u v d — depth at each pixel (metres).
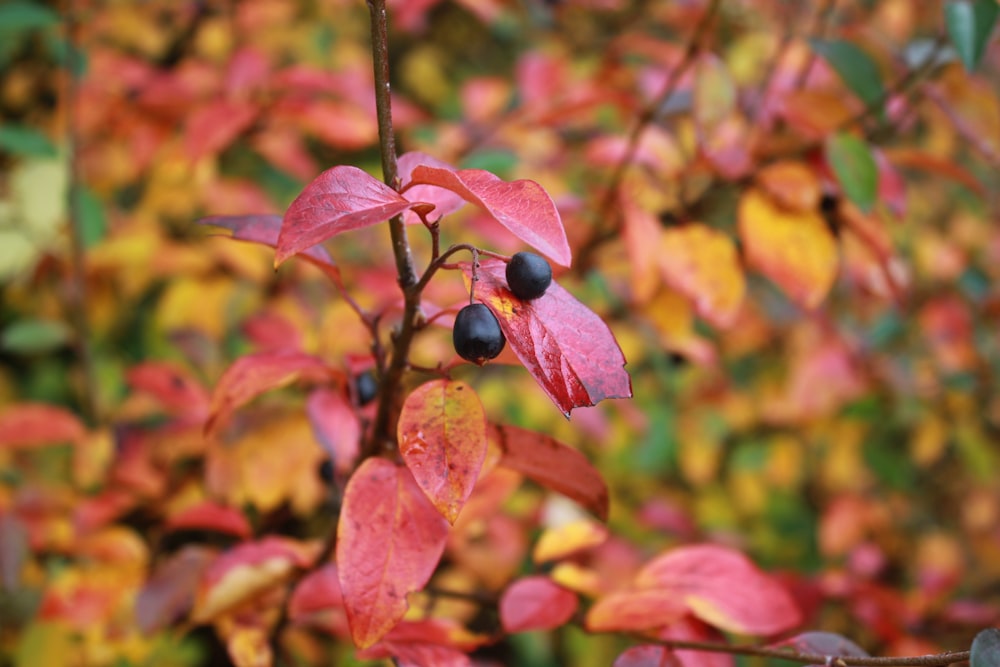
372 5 0.23
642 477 0.56
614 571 0.43
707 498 0.60
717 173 0.37
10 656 0.39
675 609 0.29
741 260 0.37
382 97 0.24
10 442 0.39
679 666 0.28
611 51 0.49
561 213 0.40
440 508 0.23
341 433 0.32
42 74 0.59
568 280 0.41
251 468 0.35
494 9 0.50
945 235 0.72
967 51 0.34
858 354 0.57
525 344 0.23
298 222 0.22
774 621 0.29
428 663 0.27
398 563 0.25
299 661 0.40
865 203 0.34
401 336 0.26
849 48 0.36
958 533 0.69
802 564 0.61
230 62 0.43
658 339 0.44
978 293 0.61
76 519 0.37
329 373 0.29
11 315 0.59
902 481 0.63
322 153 0.63
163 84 0.45
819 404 0.52
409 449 0.24
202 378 0.44
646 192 0.42
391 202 0.23
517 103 0.54
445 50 0.79
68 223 0.45
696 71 0.36
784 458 0.58
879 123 0.39
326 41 0.65
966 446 0.62
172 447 0.39
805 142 0.37
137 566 0.36
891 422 0.63
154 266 0.46
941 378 0.61
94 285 0.51
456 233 0.47
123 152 0.51
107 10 0.57
